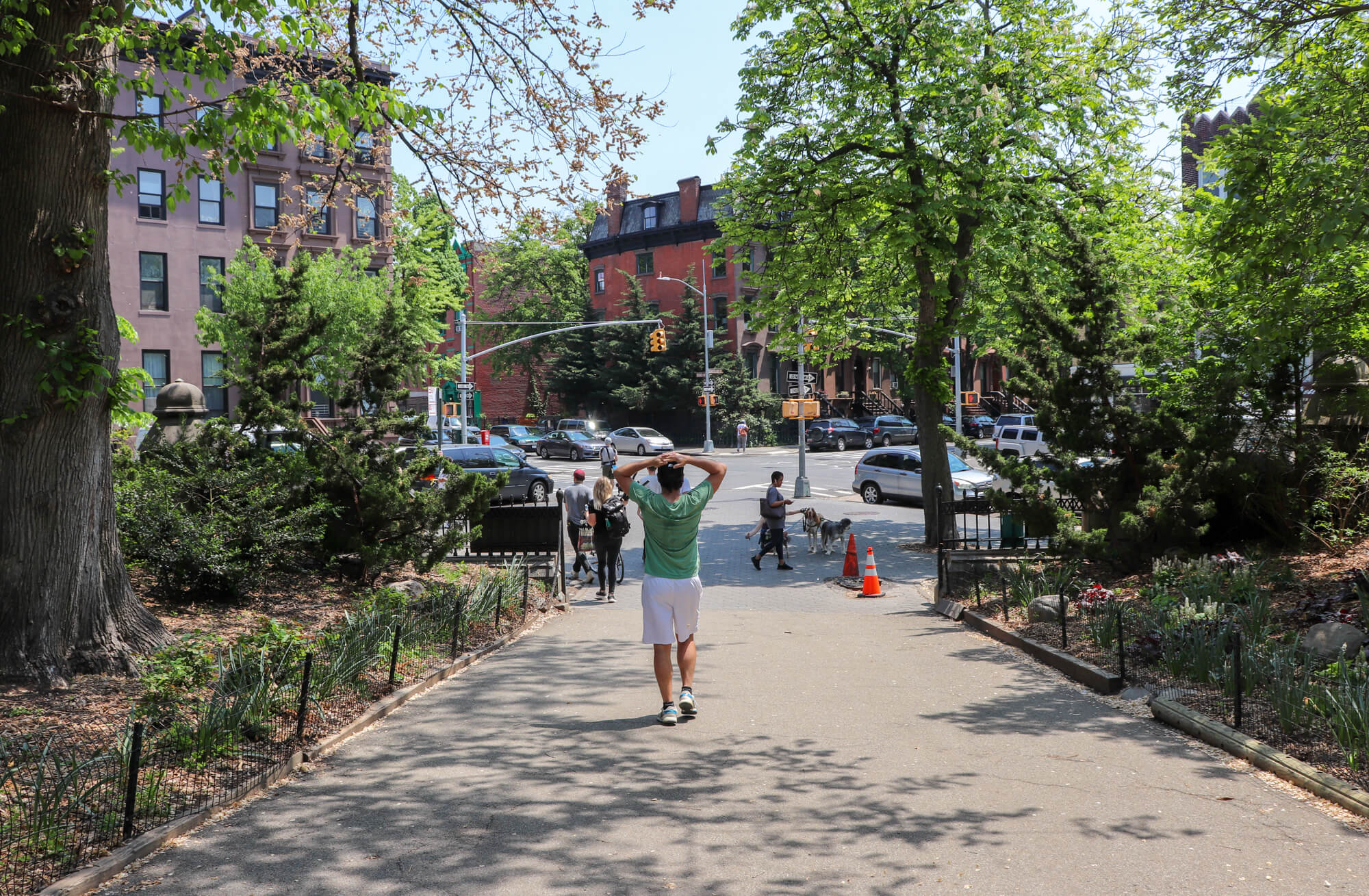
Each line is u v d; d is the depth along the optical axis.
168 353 39.81
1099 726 7.59
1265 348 12.31
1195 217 14.90
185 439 14.51
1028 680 9.32
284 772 6.34
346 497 13.19
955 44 19.72
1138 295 18.41
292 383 14.27
